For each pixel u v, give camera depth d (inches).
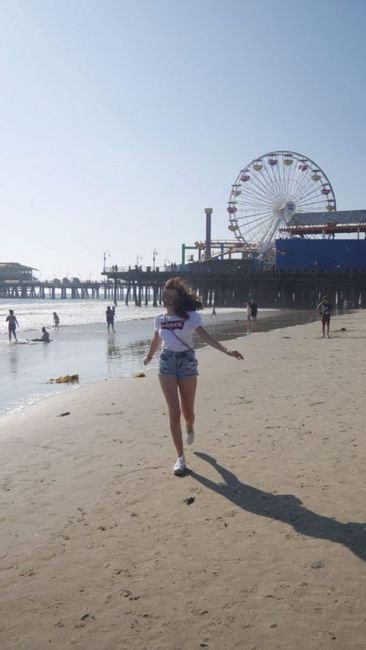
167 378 200.8
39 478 202.2
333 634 102.3
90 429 279.1
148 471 201.6
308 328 1186.0
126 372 592.4
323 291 3095.5
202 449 225.9
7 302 6097.4
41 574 129.6
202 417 286.4
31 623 110.7
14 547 144.3
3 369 648.4
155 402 347.3
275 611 110.2
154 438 250.5
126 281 4303.6
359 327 1202.6
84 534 149.8
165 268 3767.2
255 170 3257.9
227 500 168.9
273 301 3245.6
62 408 351.9
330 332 1036.5
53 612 114.1
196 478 190.4
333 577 121.6
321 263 3105.3
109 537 146.9
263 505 163.3
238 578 123.0
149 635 104.9
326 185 3221.0
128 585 122.4
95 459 222.5
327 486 176.1
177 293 202.2
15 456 235.6
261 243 3408.0
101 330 1450.5
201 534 145.9
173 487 183.0
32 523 159.6
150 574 126.5
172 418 198.4
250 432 247.9
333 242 3095.5
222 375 454.3
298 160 3225.9
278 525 149.2
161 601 115.7
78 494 181.9
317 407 295.1
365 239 3058.6
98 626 108.5
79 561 134.6
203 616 109.8
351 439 227.1
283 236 3329.2
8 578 128.6
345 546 135.5
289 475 188.1
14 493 186.9
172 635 104.5
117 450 234.1
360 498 165.2
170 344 202.1
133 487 185.2
